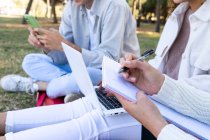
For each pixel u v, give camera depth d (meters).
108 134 1.57
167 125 1.20
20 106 3.40
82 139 1.52
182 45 1.87
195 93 1.41
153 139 1.69
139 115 1.25
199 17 1.65
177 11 1.87
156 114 1.23
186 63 1.68
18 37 8.64
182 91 1.41
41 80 3.20
